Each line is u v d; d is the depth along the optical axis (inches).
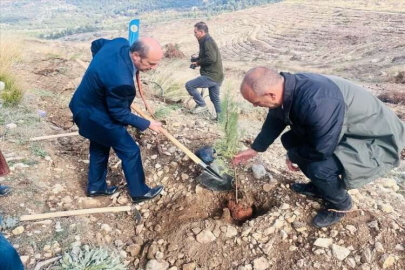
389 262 117.4
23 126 185.3
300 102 101.0
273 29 1909.4
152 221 139.9
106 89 116.4
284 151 191.8
